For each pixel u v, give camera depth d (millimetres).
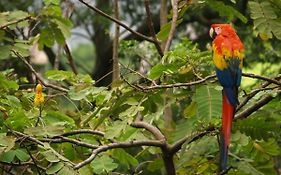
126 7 26859
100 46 27031
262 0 10586
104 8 24719
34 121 10719
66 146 10961
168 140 10844
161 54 12289
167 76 10164
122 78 9672
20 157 9656
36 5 24156
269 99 10273
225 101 9305
